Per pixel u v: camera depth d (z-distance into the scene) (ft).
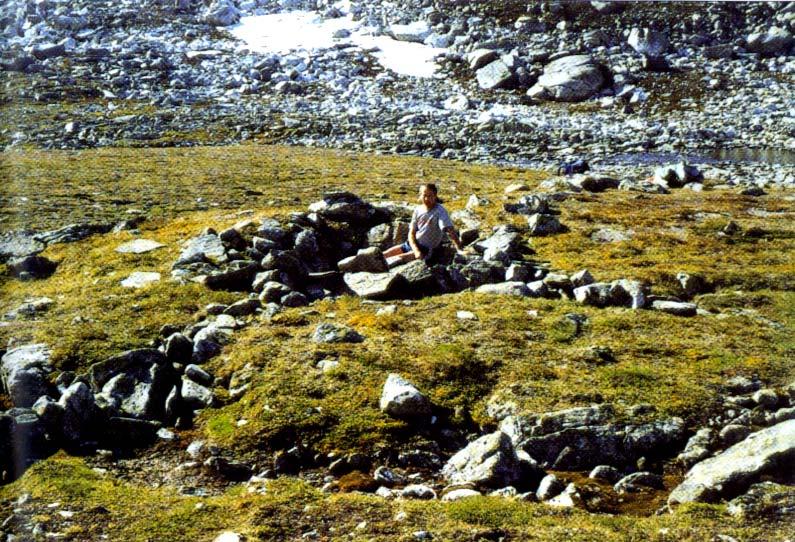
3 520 22.47
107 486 24.41
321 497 23.38
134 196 63.52
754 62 155.33
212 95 138.41
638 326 37.19
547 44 162.61
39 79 135.95
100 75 143.02
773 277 44.88
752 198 67.97
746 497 22.48
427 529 21.43
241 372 31.71
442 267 43.27
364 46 167.63
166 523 22.03
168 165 81.46
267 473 26.02
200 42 168.04
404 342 34.53
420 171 83.10
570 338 35.68
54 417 27.30
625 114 134.00
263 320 37.11
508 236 49.65
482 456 25.73
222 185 69.97
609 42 162.91
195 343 33.63
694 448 27.02
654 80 148.15
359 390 30.17
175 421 29.37
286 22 181.37
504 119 124.77
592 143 114.01
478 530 21.29
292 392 29.99
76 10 174.29
